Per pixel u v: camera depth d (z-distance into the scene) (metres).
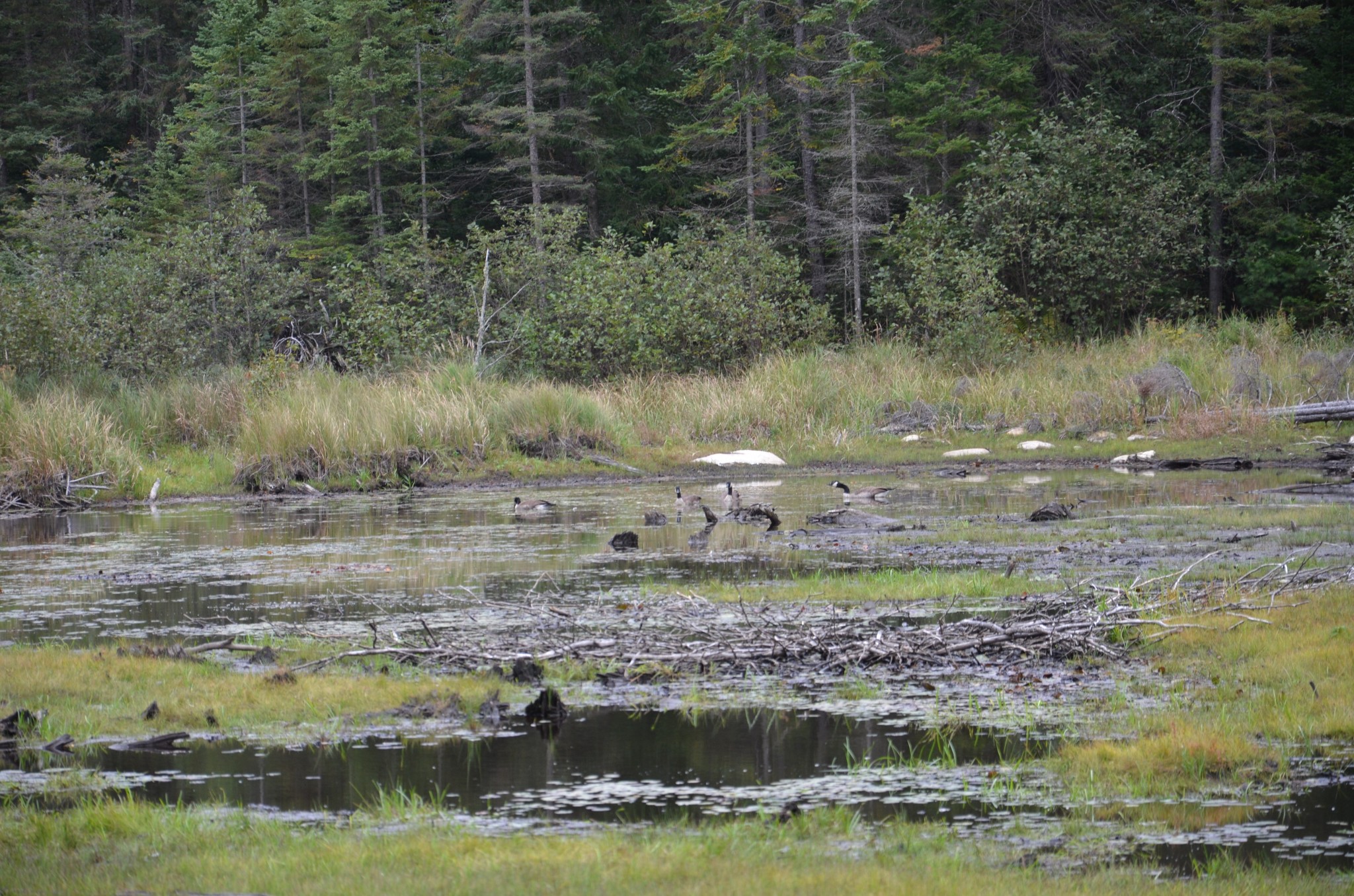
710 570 29.08
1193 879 11.09
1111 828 12.66
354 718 16.94
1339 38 86.06
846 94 87.69
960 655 20.02
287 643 21.66
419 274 73.69
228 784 14.38
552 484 52.31
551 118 88.38
